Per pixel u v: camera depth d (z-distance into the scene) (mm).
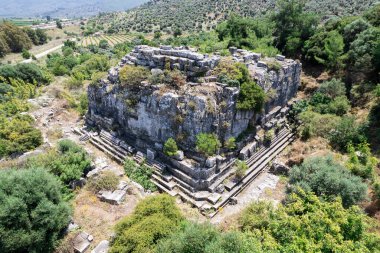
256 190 24016
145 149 26391
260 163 26594
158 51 27656
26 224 15945
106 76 30547
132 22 152125
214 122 22672
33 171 18500
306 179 19984
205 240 13852
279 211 16297
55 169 22391
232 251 12930
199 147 22000
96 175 23422
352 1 66000
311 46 43781
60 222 17375
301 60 45219
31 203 16641
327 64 40594
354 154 24047
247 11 94188
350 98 34438
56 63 63156
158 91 24375
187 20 116250
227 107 23562
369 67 34219
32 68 49875
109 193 21641
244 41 44844
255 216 18734
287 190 20969
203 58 25422
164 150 23859
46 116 34125
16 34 105750
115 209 20422
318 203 16109
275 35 49812
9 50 101250
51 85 47062
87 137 30344
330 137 28125
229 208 21812
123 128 28906
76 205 20641
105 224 19062
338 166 20984
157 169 24219
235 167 24875
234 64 25906
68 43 103250
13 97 39281
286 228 14930
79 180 22719
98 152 28219
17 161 23766
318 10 65562
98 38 125375
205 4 131500
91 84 30984
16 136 26938
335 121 29219
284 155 28516
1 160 25547
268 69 29672
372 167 22344
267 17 55688
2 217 15422
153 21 139125
